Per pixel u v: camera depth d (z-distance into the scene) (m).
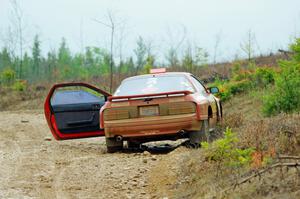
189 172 14.11
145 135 18.19
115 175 15.22
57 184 14.44
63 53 102.62
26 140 24.31
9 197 13.11
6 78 63.09
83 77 65.88
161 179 14.38
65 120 20.83
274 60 46.88
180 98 18.03
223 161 13.41
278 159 11.70
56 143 22.92
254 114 26.66
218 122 21.00
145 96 18.05
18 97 53.47
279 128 14.55
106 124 18.38
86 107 20.77
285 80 22.25
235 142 14.52
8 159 18.45
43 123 32.44
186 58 53.81
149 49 61.94
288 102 21.88
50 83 61.81
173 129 18.05
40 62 96.69
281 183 10.73
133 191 13.62
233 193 11.14
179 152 17.45
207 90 21.03
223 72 46.53
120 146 19.14
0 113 43.44
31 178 15.18
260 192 10.73
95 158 17.91
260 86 32.09
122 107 18.22
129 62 67.44
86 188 13.98
